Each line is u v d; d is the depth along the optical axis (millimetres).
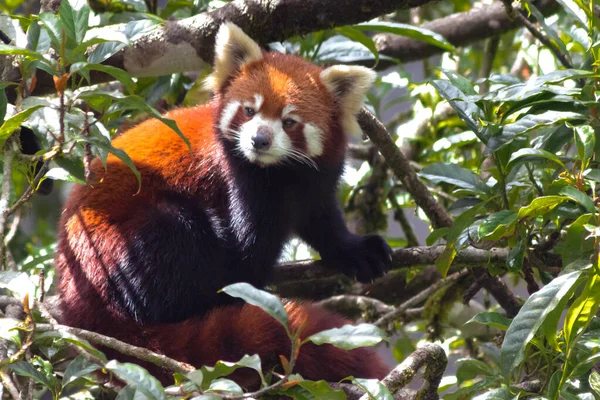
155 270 8219
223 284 9070
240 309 7785
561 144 7496
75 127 6402
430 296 10664
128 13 10211
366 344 5164
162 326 7820
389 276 12078
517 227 7566
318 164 9398
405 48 12758
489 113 7910
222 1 10625
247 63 9438
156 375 7449
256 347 7398
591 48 7246
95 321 7945
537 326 5641
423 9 14445
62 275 8383
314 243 9961
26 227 12391
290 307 7652
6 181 6453
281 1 9055
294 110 9109
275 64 9508
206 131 9344
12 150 6492
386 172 12195
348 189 11562
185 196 9039
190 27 9414
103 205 8523
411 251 9391
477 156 11391
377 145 9742
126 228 8352
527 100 7387
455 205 8523
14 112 6504
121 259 8172
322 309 7898
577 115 7242
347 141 9867
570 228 6367
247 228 9125
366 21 8922
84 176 6422
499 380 6660
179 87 11070
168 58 9516
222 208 9219
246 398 5465
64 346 7152
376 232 12312
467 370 7832
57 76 5875
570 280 5809
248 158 9000
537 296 5812
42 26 6289
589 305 5793
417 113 12422
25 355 6023
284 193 9273
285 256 10555
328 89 9586
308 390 5402
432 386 6742
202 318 7934
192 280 8570
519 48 13281
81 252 8289
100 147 6172
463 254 8750
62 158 6375
